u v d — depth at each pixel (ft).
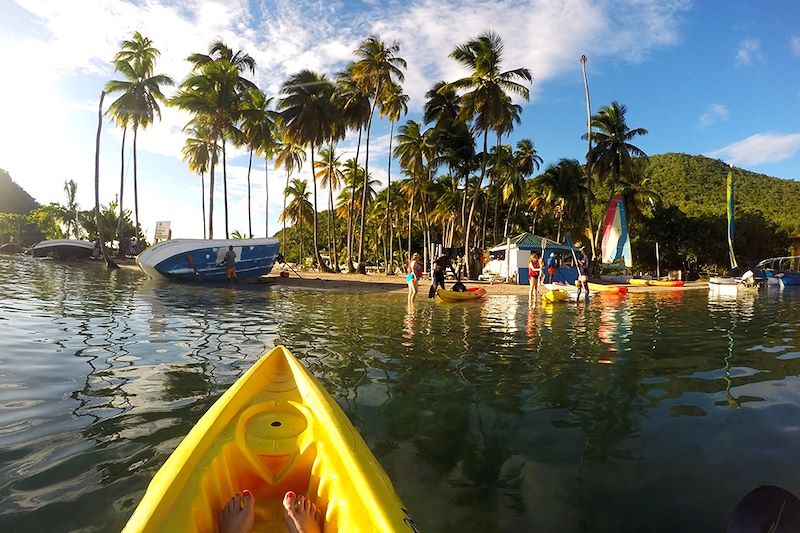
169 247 64.13
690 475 10.16
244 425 9.78
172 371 17.43
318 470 8.51
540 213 175.01
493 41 98.27
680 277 122.01
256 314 34.53
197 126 110.73
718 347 23.95
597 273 106.83
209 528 7.33
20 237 216.33
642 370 18.98
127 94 102.37
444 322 32.81
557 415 13.78
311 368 18.62
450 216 158.30
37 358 18.97
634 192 142.82
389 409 14.12
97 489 9.18
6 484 9.32
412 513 8.68
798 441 11.85
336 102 107.45
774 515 6.95
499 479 9.98
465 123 110.63
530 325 31.83
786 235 159.94
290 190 171.94
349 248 116.67
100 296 42.70
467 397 15.34
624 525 8.34
